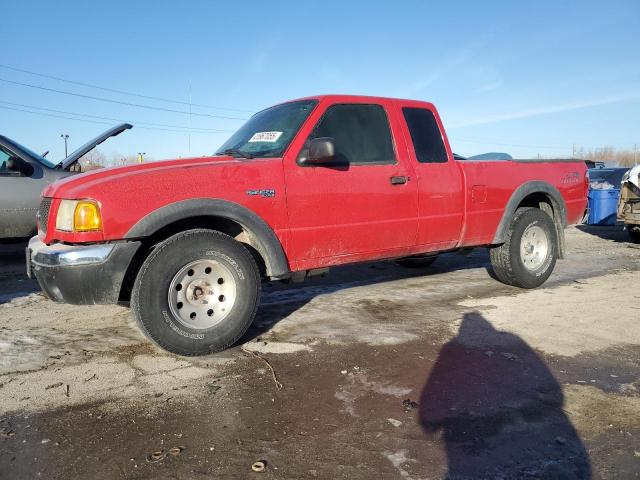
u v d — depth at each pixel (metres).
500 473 2.26
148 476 2.24
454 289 5.78
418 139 4.83
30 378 3.28
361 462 2.35
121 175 3.52
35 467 2.31
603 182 13.00
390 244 4.59
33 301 5.20
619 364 3.52
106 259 3.32
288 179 3.96
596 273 6.77
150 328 3.44
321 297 5.41
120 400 2.97
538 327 4.33
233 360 3.61
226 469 2.29
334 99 4.37
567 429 2.64
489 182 5.25
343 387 3.15
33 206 6.61
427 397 3.01
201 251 3.55
